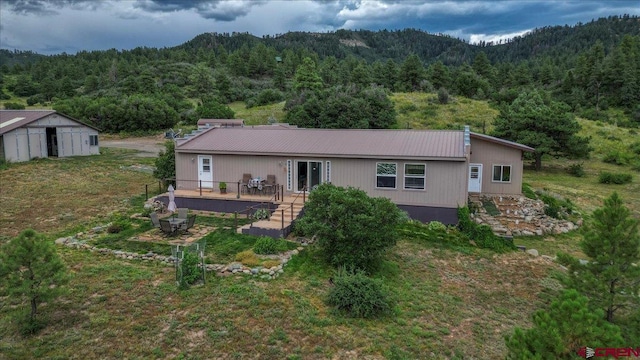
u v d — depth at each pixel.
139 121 49.66
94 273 11.62
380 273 12.42
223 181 20.09
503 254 14.95
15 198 20.47
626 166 37.06
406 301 10.88
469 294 11.70
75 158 31.42
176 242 14.40
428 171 17.55
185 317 9.44
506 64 92.88
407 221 16.78
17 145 28.66
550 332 6.09
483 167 23.25
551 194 25.44
